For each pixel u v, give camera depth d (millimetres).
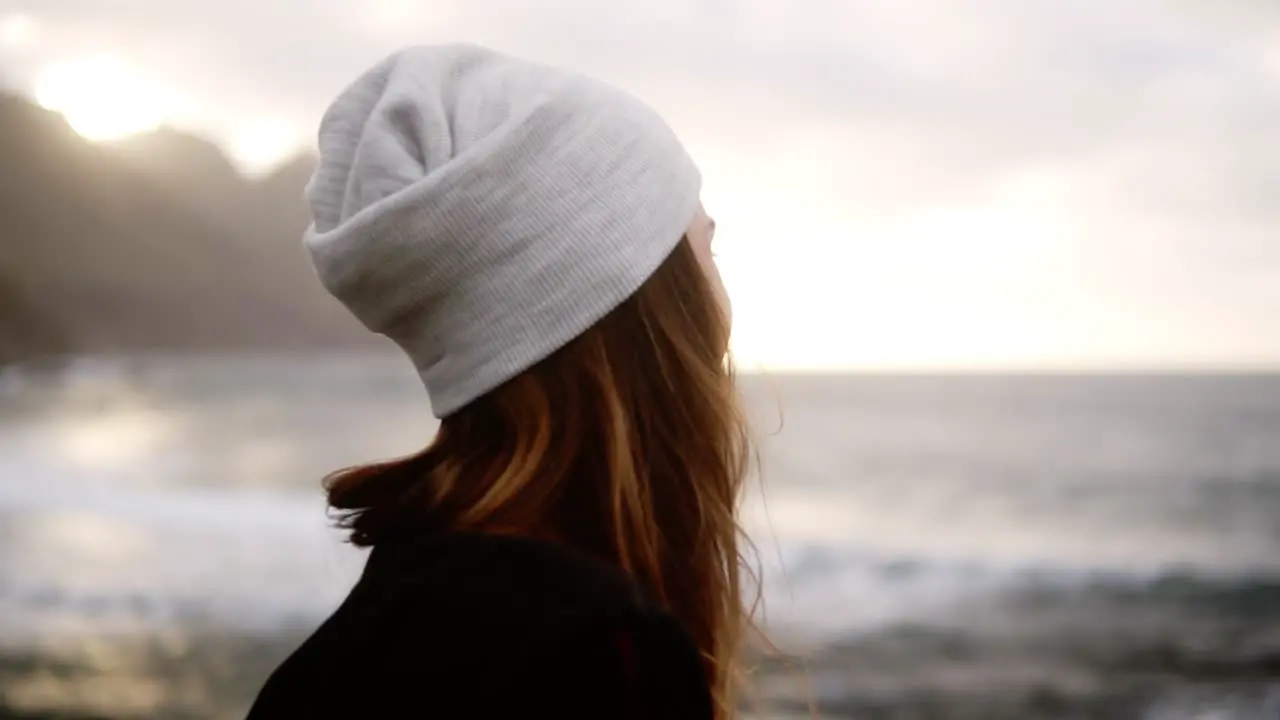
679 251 1231
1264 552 21469
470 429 1176
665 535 1184
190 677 11875
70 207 148250
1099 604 16906
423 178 1126
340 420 56500
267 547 20312
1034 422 49094
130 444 46094
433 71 1269
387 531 1156
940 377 87312
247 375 107812
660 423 1181
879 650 13836
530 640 938
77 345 135625
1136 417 50125
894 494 30094
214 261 162625
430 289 1144
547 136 1146
